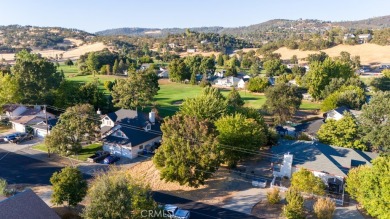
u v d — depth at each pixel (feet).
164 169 133.80
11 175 149.07
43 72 260.01
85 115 169.58
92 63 504.43
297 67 524.11
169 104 303.68
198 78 487.61
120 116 202.49
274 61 530.68
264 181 143.64
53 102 257.34
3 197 103.65
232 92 265.95
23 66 252.62
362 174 119.55
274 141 183.62
